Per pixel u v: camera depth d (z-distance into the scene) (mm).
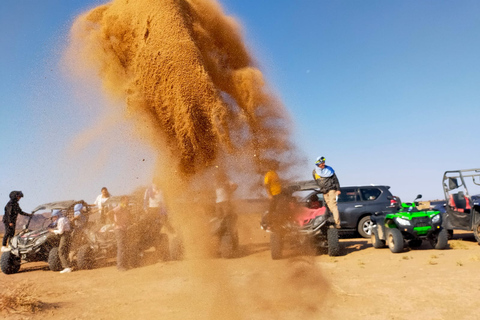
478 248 10500
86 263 10859
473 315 4914
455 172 12023
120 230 10211
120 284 8312
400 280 7039
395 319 4949
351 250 11562
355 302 5758
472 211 11336
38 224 12117
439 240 10586
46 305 6672
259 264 8648
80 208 11195
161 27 5410
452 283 6547
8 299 6406
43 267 12398
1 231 23219
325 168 10664
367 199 14742
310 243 9789
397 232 10547
